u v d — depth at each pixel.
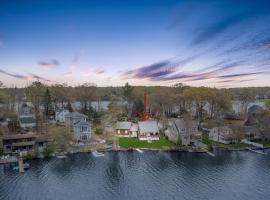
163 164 61.19
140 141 82.69
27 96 136.25
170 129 85.00
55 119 114.12
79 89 146.88
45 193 44.72
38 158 64.50
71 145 75.31
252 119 94.62
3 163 59.50
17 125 94.50
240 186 48.16
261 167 58.97
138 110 126.31
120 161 63.31
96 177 52.56
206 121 113.25
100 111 122.12
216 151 73.19
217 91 126.38
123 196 43.97
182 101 130.38
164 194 44.84
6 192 44.88
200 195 44.44
